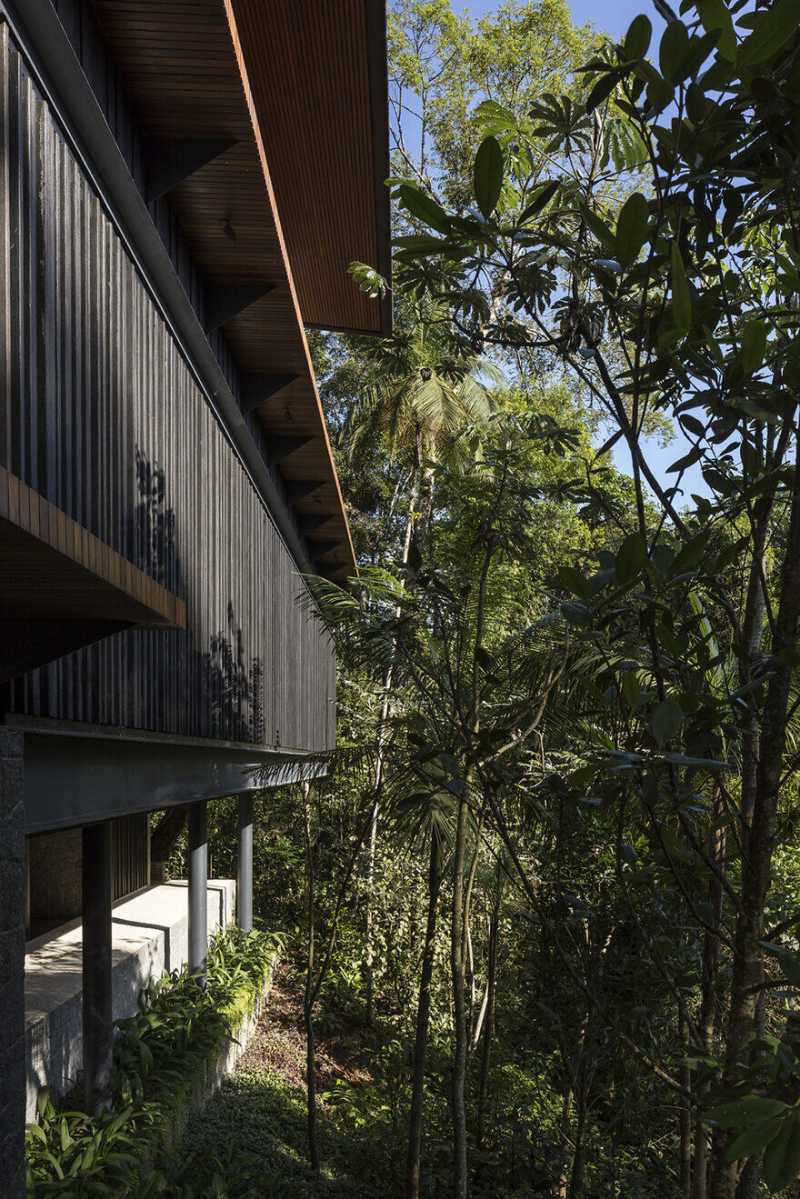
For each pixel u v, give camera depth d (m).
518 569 6.80
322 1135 9.05
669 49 2.01
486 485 5.95
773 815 2.24
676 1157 7.36
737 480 2.37
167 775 6.37
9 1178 2.79
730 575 3.08
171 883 15.17
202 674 6.88
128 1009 9.36
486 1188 7.80
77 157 4.12
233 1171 7.38
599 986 4.64
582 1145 6.39
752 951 2.24
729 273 2.47
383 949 13.34
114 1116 6.68
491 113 3.16
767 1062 1.96
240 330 7.43
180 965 11.65
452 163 20.64
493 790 3.55
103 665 4.67
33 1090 6.83
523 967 7.96
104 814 4.97
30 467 3.52
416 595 5.64
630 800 3.15
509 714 5.18
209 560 7.19
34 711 3.80
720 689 3.13
